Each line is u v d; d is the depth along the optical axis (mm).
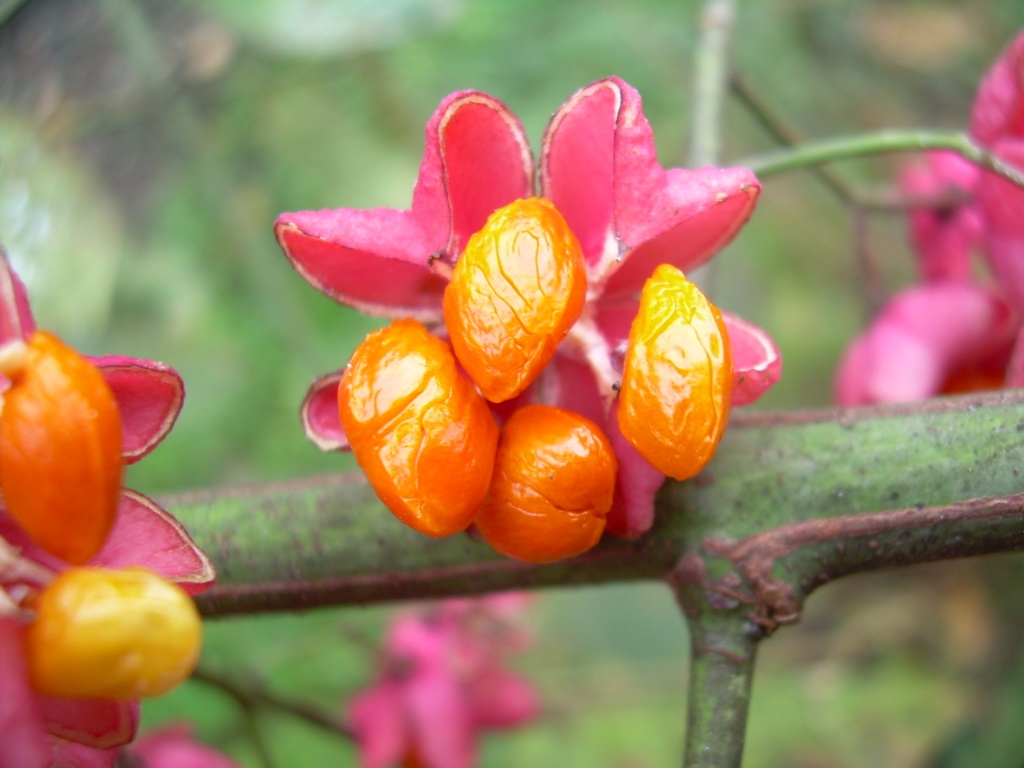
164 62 133
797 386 194
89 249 125
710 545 67
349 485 71
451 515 60
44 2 117
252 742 98
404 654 120
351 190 161
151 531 60
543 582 69
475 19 163
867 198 101
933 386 95
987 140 87
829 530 66
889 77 176
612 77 64
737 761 66
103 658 52
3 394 55
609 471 62
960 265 98
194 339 153
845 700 174
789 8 173
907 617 174
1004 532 65
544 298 60
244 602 71
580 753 172
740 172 64
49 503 54
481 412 61
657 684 167
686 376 58
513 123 65
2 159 111
